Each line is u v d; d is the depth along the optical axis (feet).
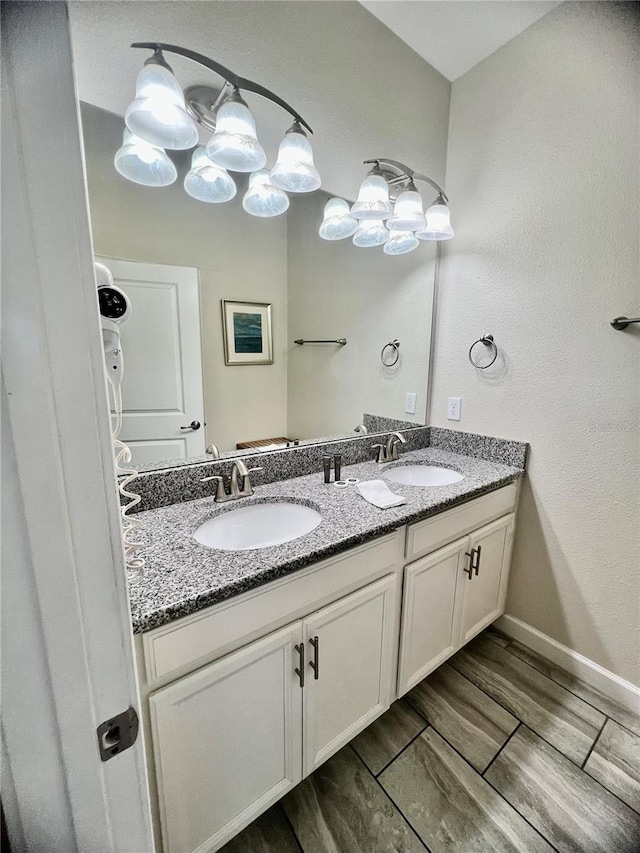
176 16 3.37
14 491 1.03
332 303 5.28
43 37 0.99
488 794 3.68
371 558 3.65
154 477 3.94
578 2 4.30
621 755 4.07
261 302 4.65
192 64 3.48
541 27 4.64
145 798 1.44
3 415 1.00
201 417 4.35
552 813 3.52
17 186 0.96
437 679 5.08
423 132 5.47
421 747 4.14
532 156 4.91
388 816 3.50
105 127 3.33
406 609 4.12
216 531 3.85
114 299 3.25
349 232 5.25
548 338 5.00
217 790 2.90
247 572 2.78
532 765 3.95
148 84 3.03
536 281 5.03
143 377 3.90
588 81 4.34
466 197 5.67
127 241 3.64
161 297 3.92
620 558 4.67
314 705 3.41
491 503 5.05
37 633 1.11
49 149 1.00
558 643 5.36
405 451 6.34
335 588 3.39
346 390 5.61
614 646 4.82
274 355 4.87
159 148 3.53
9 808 1.16
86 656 1.21
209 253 4.17
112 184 3.48
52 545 1.10
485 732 4.32
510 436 5.57
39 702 1.14
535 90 4.78
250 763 3.07
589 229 4.50
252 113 3.92
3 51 0.93
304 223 4.84
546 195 4.83
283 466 4.96
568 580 5.18
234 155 3.51
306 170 3.81
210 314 4.28
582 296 4.64
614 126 4.21
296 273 4.90
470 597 5.07
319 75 4.35
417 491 4.58
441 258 6.12
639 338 4.24
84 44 3.07
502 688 4.94
